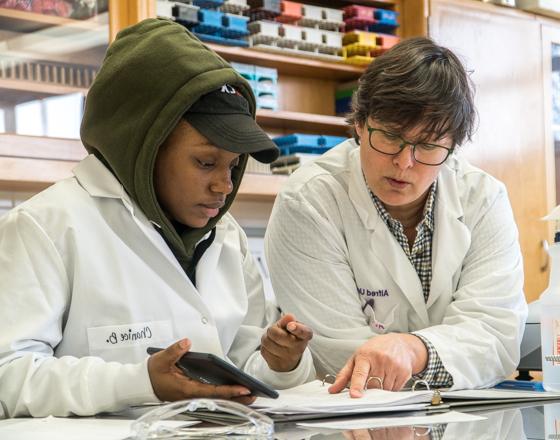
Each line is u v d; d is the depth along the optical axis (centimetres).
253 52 320
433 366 167
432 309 192
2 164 260
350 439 104
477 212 195
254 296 175
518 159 377
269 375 155
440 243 190
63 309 142
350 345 182
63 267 141
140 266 149
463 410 137
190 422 111
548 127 389
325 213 191
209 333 154
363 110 177
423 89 167
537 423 121
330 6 359
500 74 373
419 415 130
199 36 304
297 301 188
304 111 361
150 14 284
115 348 144
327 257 189
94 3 280
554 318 159
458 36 361
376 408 128
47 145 270
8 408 130
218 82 145
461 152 356
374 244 191
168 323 150
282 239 191
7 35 266
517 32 380
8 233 139
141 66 146
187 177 147
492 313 183
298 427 117
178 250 156
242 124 147
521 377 210
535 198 381
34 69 271
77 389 128
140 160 146
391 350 158
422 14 352
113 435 106
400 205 183
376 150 174
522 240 375
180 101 142
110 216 150
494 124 370
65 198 147
